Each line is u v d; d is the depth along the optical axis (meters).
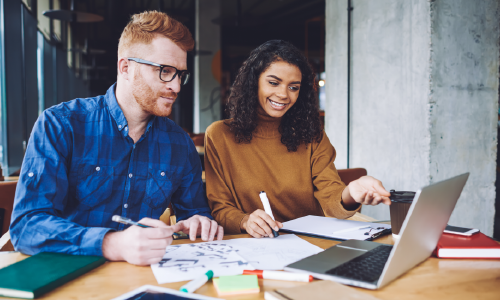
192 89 11.00
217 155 1.51
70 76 10.34
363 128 2.94
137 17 1.06
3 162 4.56
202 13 9.92
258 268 0.80
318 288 0.66
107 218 1.15
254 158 1.52
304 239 1.05
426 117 2.31
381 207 2.76
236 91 1.53
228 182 1.50
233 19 6.67
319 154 1.57
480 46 2.44
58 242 0.85
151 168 1.21
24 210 0.92
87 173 1.12
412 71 2.42
